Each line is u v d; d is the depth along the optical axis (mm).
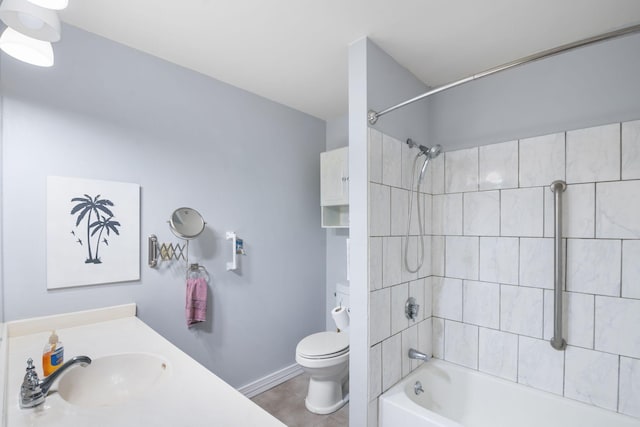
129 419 780
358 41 1672
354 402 1602
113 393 1158
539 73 1763
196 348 2051
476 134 1979
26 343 1330
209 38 1691
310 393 2219
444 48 1730
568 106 1666
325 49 1785
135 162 1789
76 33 1593
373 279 1596
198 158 2076
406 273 1861
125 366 1211
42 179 1485
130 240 1749
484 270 1919
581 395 1598
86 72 1623
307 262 2824
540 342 1717
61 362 1080
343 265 2855
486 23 1512
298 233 2750
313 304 2871
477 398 1858
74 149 1580
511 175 1828
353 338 1608
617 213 1516
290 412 2162
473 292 1960
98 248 1639
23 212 1436
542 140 1727
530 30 1563
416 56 1812
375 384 1601
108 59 1698
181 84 1993
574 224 1628
